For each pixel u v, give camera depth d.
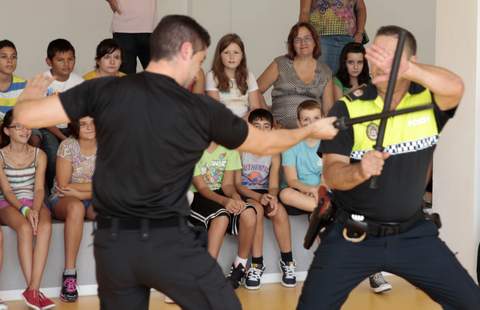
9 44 5.44
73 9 7.18
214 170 5.09
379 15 7.75
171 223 2.69
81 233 4.84
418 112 2.97
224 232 4.95
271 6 7.55
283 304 4.72
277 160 5.24
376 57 2.79
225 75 5.55
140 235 2.65
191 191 5.06
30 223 4.70
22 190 4.91
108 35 7.27
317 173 5.21
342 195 3.04
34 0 7.08
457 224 4.73
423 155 3.00
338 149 3.00
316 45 5.76
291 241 5.23
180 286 2.71
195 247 2.73
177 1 7.31
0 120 5.36
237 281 5.02
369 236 3.01
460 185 4.70
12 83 5.52
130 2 6.22
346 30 6.24
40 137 5.42
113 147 2.64
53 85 5.59
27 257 4.66
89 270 4.98
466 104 4.64
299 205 5.09
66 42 5.60
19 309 4.66
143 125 2.62
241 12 7.45
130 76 2.70
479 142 4.59
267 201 5.05
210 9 7.34
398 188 2.98
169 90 2.67
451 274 3.00
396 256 3.00
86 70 7.23
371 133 2.98
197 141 2.69
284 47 7.59
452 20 4.72
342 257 3.00
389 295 4.91
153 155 2.63
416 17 7.80
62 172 4.99
